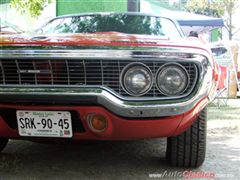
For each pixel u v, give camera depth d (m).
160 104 3.08
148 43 3.12
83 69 3.10
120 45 3.09
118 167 3.99
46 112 3.19
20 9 10.34
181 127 3.28
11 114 3.31
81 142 3.79
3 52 3.14
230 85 12.24
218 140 5.54
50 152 4.56
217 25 12.84
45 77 3.14
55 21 5.01
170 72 3.12
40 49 3.11
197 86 3.16
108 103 3.06
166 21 4.86
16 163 4.10
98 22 4.82
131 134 3.22
